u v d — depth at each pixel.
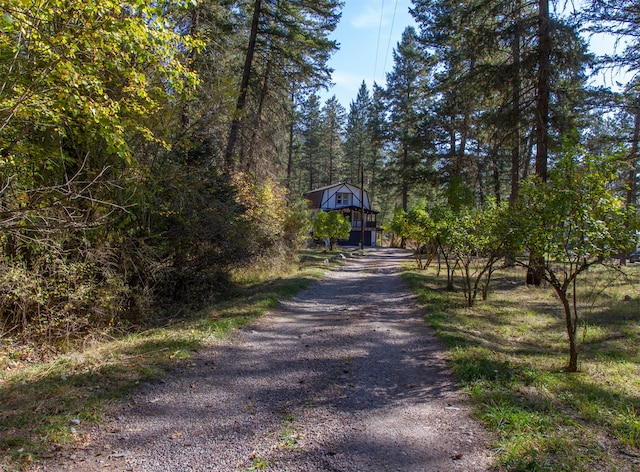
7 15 3.76
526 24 13.34
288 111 21.47
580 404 4.14
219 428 3.69
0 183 5.49
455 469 2.98
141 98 6.53
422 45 26.59
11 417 3.55
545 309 10.43
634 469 2.88
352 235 53.25
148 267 8.48
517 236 5.58
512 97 15.22
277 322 8.45
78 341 6.84
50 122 5.50
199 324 7.70
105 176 7.12
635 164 14.31
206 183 10.21
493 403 4.11
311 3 18.34
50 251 6.22
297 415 4.01
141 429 3.61
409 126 31.48
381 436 3.54
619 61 13.30
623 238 4.81
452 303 10.99
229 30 16.20
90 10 4.36
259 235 13.90
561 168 5.39
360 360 5.93
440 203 13.40
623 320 9.18
